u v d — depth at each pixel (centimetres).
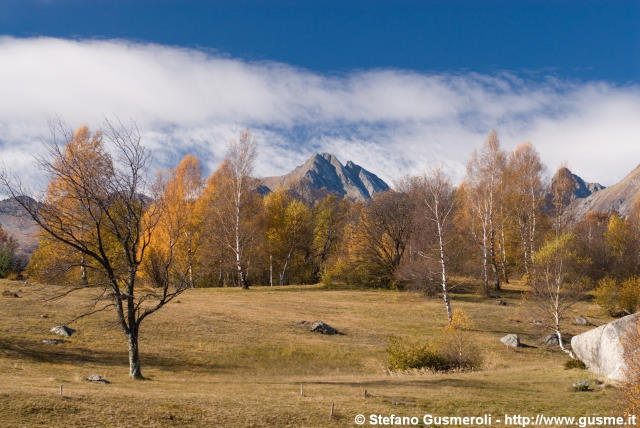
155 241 5578
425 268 6009
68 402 1714
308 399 2089
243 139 6550
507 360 3806
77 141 3909
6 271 6000
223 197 6631
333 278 7406
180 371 2988
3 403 1623
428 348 3400
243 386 2447
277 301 5594
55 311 3981
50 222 2512
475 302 5959
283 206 8375
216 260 6556
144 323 3934
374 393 2298
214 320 4306
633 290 5369
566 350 4150
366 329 4550
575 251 6881
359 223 7619
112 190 2542
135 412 1698
